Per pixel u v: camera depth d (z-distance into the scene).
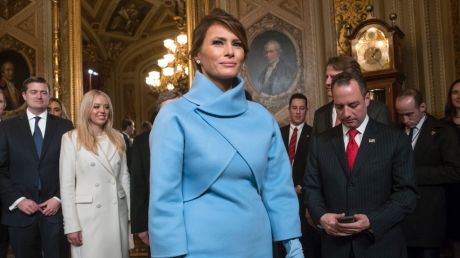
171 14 10.04
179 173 1.49
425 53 6.11
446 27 6.01
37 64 7.73
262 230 1.54
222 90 1.62
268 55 7.18
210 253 1.45
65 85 7.77
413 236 3.46
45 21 7.82
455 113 4.20
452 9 5.93
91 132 3.66
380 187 2.57
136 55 10.62
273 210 1.64
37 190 3.74
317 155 2.78
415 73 6.25
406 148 2.58
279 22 7.20
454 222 3.93
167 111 1.53
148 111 10.60
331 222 2.48
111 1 9.46
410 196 2.52
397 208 2.47
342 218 2.42
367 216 2.44
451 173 3.41
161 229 1.45
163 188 1.46
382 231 2.44
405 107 3.65
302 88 7.01
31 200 3.70
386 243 2.49
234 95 1.56
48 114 4.02
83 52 8.55
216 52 1.55
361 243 2.49
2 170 3.79
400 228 2.58
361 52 5.84
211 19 1.59
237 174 1.51
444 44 6.02
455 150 3.48
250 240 1.50
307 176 2.83
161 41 10.60
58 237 3.70
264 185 1.66
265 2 7.28
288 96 7.05
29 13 7.84
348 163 2.65
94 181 3.56
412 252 3.62
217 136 1.52
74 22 7.86
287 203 1.66
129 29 10.28
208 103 1.54
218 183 1.50
